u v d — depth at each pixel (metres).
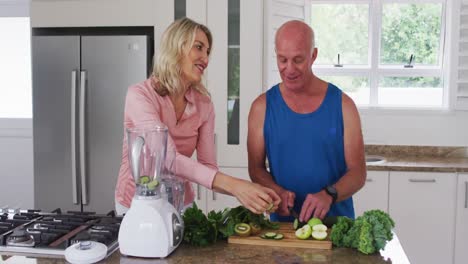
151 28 3.62
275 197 1.62
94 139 3.36
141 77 3.27
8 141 4.09
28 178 4.10
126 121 1.86
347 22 3.91
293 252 1.48
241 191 1.60
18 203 4.12
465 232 3.22
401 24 3.87
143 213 1.43
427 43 3.86
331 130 1.86
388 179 3.25
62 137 3.41
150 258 1.43
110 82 3.31
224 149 3.40
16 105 4.13
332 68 3.94
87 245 1.44
